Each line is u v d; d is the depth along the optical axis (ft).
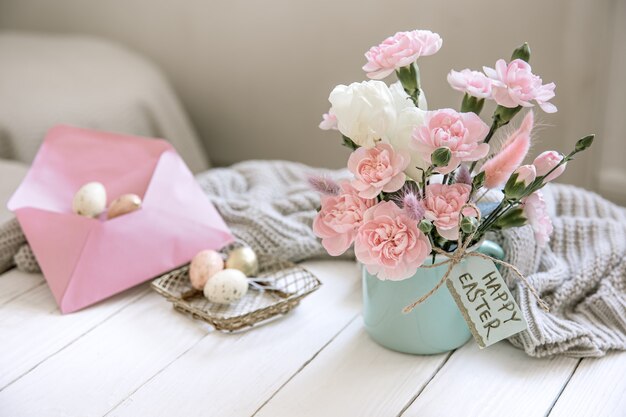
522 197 2.47
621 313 2.77
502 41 4.88
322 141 5.84
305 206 3.24
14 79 5.00
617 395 2.55
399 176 2.38
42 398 2.56
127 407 2.53
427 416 2.49
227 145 6.28
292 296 2.83
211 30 5.90
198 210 3.09
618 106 4.75
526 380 2.60
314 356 2.70
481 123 2.37
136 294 2.99
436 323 2.63
